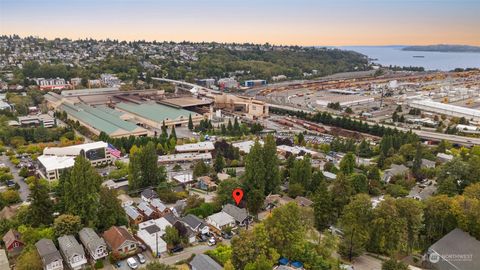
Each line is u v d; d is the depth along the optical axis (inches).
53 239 3267.7
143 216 3966.5
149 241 3371.1
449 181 4200.3
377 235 3176.7
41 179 5113.2
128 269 3034.0
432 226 3388.3
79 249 3051.2
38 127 7706.7
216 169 5605.3
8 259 3080.7
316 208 3641.7
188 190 4896.7
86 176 3577.8
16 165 5910.4
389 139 6609.3
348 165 5177.2
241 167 5999.0
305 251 3041.3
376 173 5022.1
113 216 3646.7
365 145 6840.6
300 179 4729.3
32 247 3073.3
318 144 7495.1
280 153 6752.0
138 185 4763.8
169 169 5871.1
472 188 3720.5
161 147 6697.8
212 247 3422.7
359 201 3235.7
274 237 3048.7
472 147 6943.9
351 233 3154.5
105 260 3149.6
